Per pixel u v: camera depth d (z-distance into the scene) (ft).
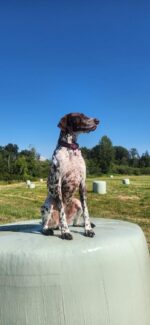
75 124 7.32
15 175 87.81
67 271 6.49
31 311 6.49
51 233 7.44
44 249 6.63
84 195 7.52
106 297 6.63
